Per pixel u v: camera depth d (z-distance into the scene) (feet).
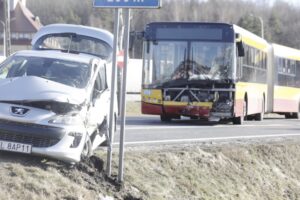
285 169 59.47
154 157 47.19
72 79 42.37
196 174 48.26
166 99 83.66
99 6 39.70
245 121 102.68
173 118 94.22
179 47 83.66
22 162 36.63
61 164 38.19
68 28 62.44
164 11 398.01
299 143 65.26
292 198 55.88
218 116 82.89
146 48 84.64
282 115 151.02
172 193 43.73
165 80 83.82
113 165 43.37
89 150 41.37
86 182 37.70
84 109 39.73
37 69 43.11
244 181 52.47
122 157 40.57
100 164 42.06
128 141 56.18
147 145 53.42
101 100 44.47
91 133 41.91
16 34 312.91
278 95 119.44
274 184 55.67
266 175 55.93
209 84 82.69
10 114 37.24
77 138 38.45
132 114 120.26
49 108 38.04
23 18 314.76
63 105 38.32
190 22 83.56
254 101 98.94
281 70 121.08
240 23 400.47
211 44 83.20
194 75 83.05
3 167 34.73
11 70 43.24
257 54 100.99
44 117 37.42
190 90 82.94
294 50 131.85
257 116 107.24
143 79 85.10
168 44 83.82
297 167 61.36
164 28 84.07
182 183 45.91
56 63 43.75
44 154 36.99
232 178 51.39
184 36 83.51
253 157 56.95
